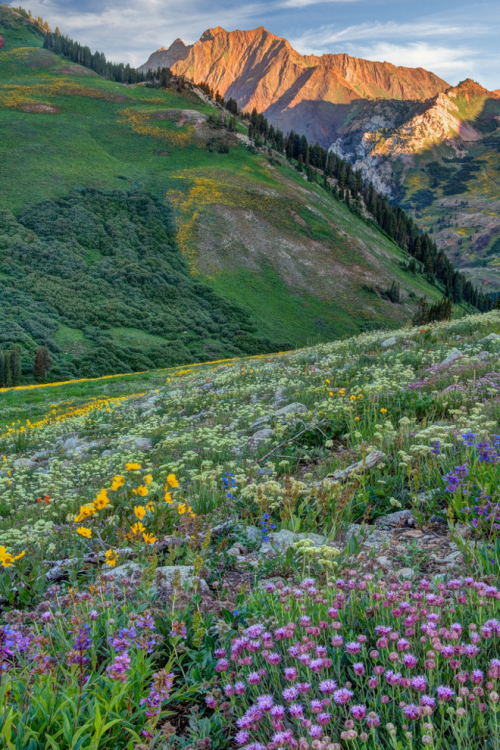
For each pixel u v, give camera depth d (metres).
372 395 8.98
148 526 4.95
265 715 2.18
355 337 23.22
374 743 1.74
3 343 83.62
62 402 31.03
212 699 2.17
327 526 4.75
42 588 3.85
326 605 2.75
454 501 4.22
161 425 13.97
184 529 4.61
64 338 91.81
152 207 142.62
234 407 13.76
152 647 2.66
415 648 2.37
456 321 20.69
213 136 186.62
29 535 5.07
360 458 6.23
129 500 5.54
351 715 2.04
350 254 152.75
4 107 171.62
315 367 16.42
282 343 110.00
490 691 1.94
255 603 3.08
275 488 4.91
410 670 2.25
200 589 3.52
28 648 2.66
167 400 18.36
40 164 145.75
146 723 2.14
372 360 14.99
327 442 7.11
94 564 4.36
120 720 2.00
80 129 173.50
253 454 8.06
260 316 119.06
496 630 2.20
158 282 118.44
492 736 1.84
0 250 111.62
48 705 2.09
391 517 4.80
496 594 2.47
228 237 140.50
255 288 128.12
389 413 8.15
